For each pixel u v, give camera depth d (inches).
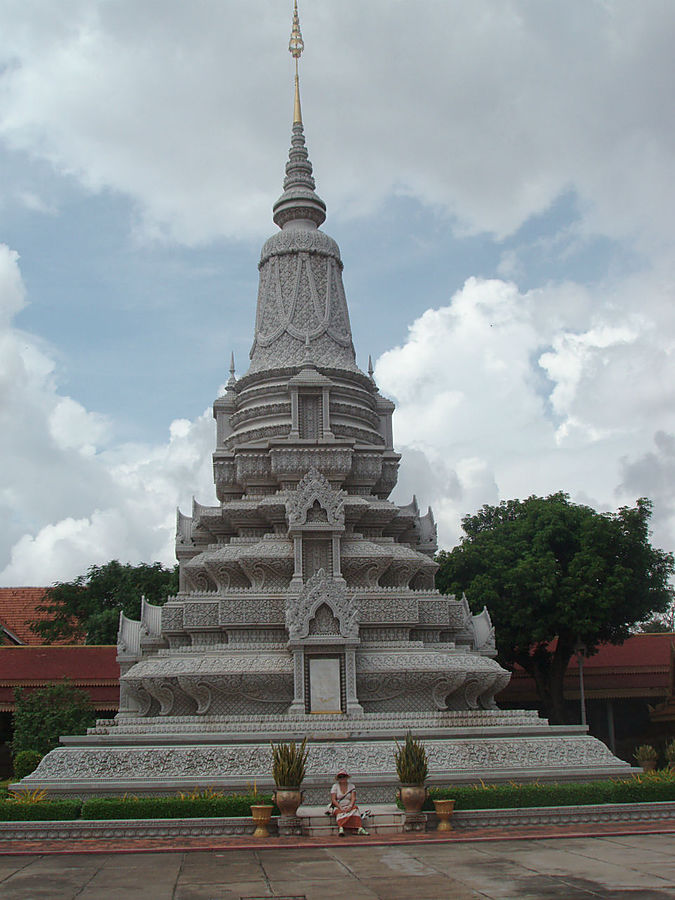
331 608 1028.5
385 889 561.6
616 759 965.8
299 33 1536.7
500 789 864.9
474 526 1945.1
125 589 2167.8
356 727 989.2
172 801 830.5
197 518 1317.7
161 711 1046.4
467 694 1077.8
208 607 1111.0
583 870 616.1
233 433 1326.3
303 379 1239.5
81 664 1509.6
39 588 2481.5
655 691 1654.8
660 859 660.7
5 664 1501.0
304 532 1111.6
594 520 1624.0
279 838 800.3
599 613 1571.1
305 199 1425.9
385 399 1407.5
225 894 553.3
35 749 1285.7
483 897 528.1
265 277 1401.3
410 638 1135.6
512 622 1594.5
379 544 1206.3
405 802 836.6
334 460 1203.9
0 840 795.4
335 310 1373.0
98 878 618.5
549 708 1685.5
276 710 1029.2
